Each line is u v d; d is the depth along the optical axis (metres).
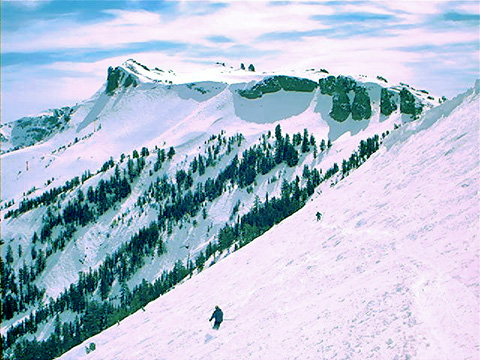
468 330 13.12
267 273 34.09
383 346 14.11
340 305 19.27
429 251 20.09
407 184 32.62
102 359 36.53
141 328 41.81
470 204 22.19
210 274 49.41
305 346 17.09
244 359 19.33
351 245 27.61
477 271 16.05
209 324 29.55
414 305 15.70
